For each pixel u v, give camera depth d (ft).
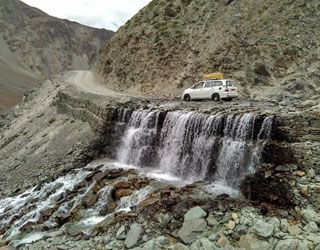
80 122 88.22
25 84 539.70
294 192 32.24
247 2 124.77
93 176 54.08
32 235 38.32
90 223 38.75
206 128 49.93
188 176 50.44
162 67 129.70
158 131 59.77
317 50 93.61
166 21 149.18
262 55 101.55
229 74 105.19
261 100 78.18
